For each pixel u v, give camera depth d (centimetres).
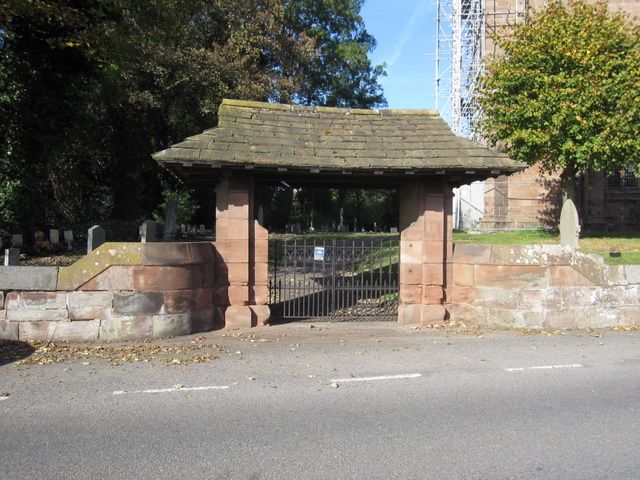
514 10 2700
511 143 1934
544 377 631
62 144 1936
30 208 1909
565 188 1962
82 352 738
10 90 1695
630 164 2155
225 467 388
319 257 1034
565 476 376
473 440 439
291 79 2834
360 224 6097
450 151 952
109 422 477
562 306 945
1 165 1825
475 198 3048
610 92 1759
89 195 3012
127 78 2106
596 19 1891
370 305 1127
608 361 711
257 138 941
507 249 952
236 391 570
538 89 1825
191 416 493
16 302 796
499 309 948
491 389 582
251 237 936
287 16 3478
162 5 1711
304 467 389
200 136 910
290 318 1013
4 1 1169
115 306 816
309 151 932
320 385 593
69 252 1928
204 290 889
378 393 565
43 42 1557
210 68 2366
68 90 1806
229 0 2538
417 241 972
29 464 393
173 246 843
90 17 1491
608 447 425
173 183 3027
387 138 1005
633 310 973
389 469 386
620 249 1689
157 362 689
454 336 870
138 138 2669
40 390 570
